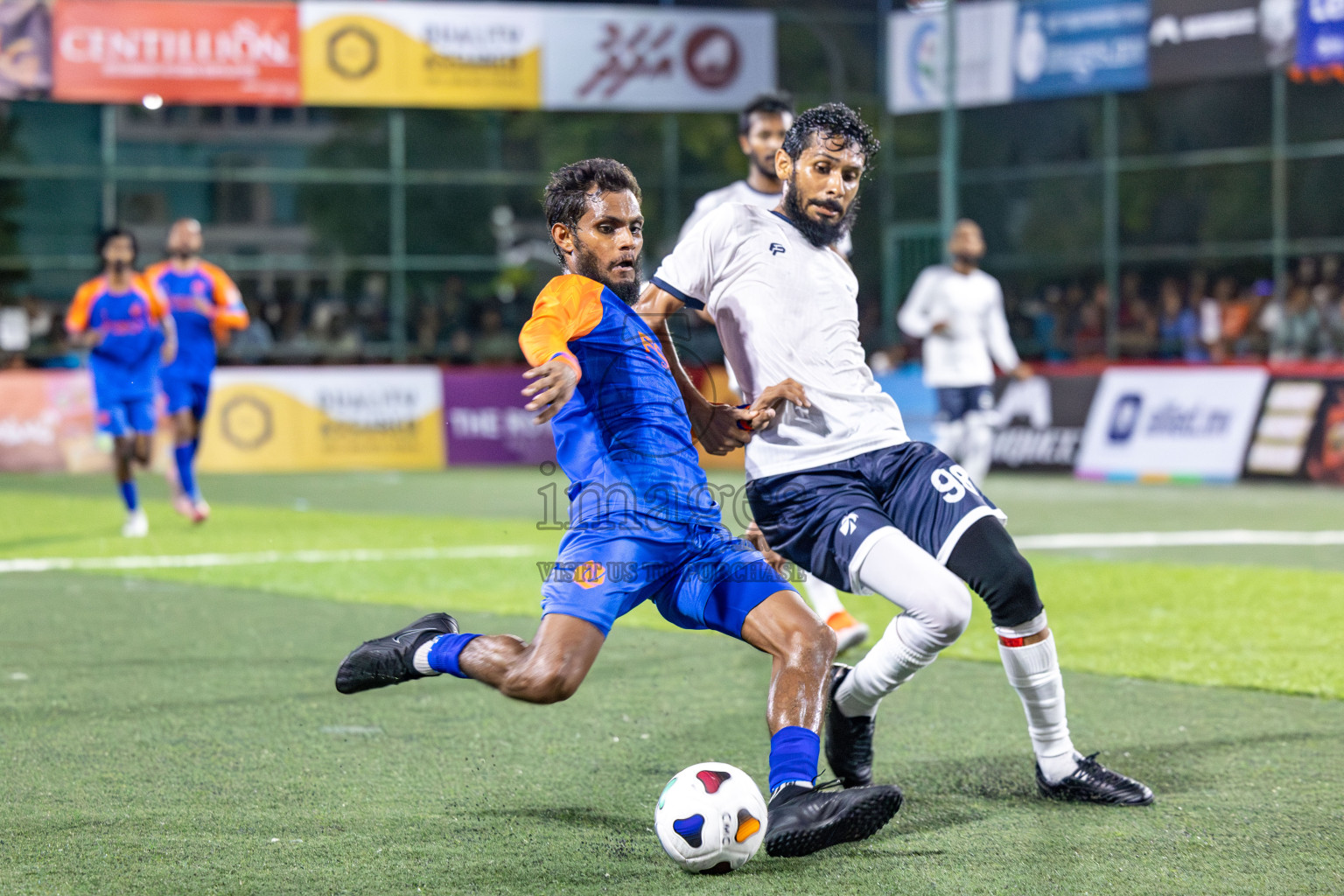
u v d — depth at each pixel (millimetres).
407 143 34438
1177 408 24641
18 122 32469
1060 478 25422
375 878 5355
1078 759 6391
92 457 27422
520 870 5461
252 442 27891
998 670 9312
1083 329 29609
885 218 32688
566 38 29172
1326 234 32625
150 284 16922
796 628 5586
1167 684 8859
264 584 13055
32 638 10414
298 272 31562
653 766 7000
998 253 33906
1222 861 5531
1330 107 32406
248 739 7500
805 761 5422
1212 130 32938
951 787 6641
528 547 15836
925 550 6133
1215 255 28625
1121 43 26547
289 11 28203
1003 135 33875
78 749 7293
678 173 34438
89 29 27422
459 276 33781
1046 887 5246
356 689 5816
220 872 5430
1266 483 23516
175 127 33375
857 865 5512
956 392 18641
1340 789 6535
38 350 29906
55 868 5465
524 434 29172
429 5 28703
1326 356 27062
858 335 6477
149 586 12938
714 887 5258
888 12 32438
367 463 28250
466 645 5582
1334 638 10328
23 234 31312
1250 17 25344
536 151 34594
